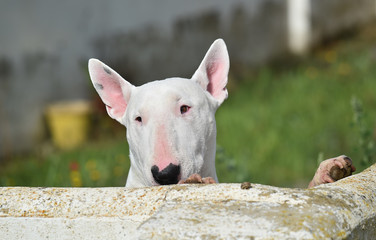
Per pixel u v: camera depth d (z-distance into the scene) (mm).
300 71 13305
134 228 2406
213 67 3846
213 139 3559
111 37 12641
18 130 11102
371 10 16969
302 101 10391
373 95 10086
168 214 2215
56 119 11148
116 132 11578
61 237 2518
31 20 11391
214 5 14398
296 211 2176
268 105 10562
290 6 15500
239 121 9656
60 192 2615
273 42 15281
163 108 3256
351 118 9109
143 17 13203
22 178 8156
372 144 4477
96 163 7402
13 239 2574
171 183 3107
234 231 2072
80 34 12133
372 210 2365
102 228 2453
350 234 2172
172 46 13711
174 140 3170
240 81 13688
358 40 15688
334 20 16172
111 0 12625
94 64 3861
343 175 3057
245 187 2350
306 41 15656
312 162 7910
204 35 14281
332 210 2197
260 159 8047
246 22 14875
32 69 11391
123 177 7266
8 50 11047
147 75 13273
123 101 3902
